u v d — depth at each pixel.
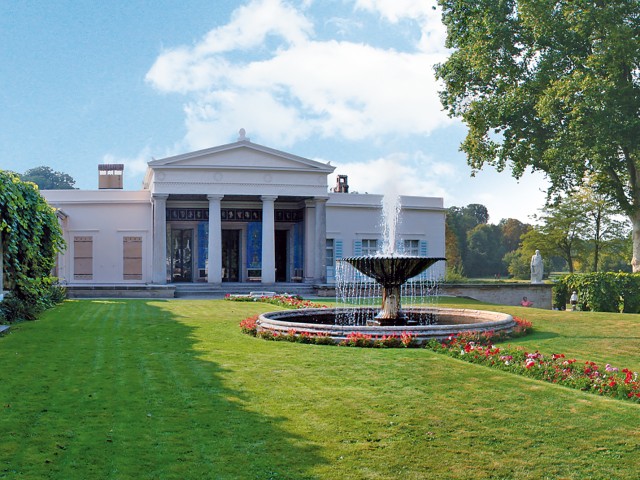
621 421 7.34
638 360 11.58
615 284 29.25
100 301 24.19
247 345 12.61
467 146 33.44
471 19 31.36
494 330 13.95
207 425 7.13
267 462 6.07
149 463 6.02
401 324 15.73
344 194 38.41
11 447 6.38
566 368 9.65
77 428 6.97
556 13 29.22
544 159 28.94
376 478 5.75
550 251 51.78
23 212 16.31
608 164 30.31
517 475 5.87
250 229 37.56
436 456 6.28
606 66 27.75
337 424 7.20
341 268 37.69
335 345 12.62
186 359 10.99
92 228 35.75
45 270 19.97
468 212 107.81
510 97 29.80
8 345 12.19
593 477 5.84
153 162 32.69
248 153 33.88
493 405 7.98
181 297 30.44
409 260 15.46
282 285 32.97
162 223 32.84
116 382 9.11
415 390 8.73
